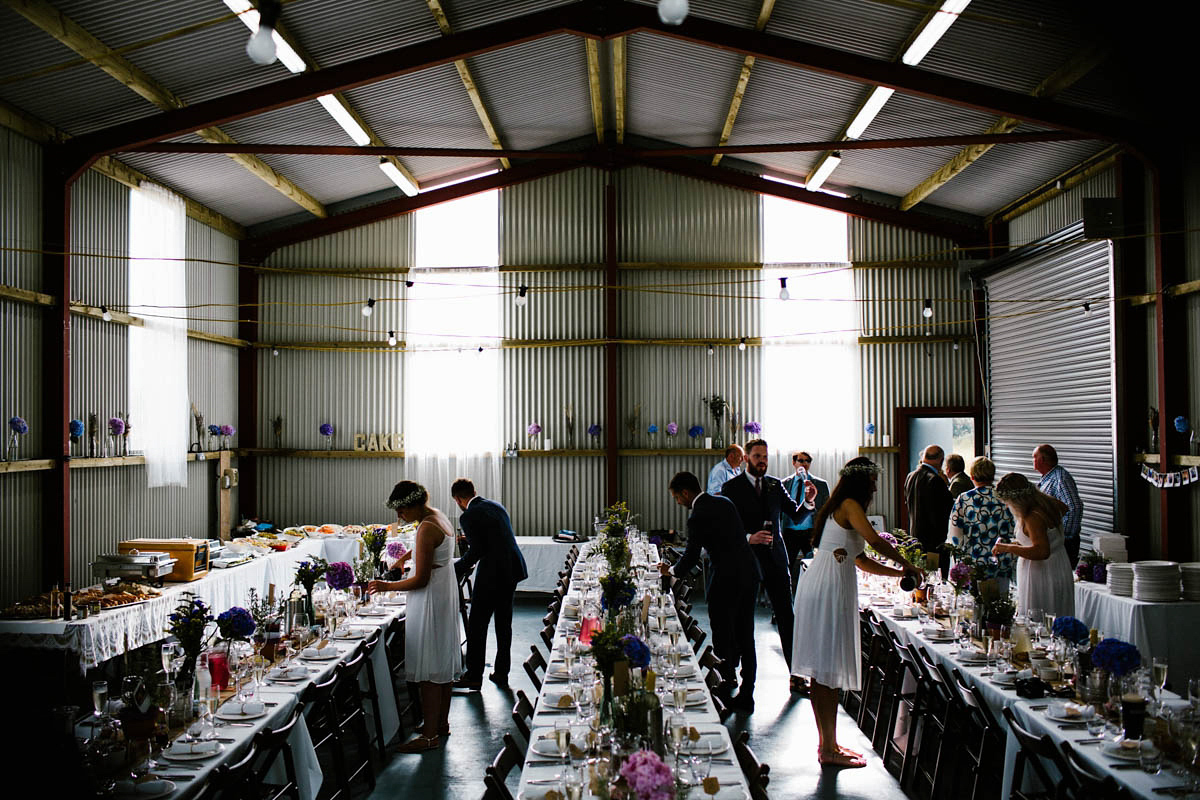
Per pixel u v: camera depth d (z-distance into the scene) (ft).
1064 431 33.42
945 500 28.78
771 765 18.17
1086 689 13.80
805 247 41.60
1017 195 37.11
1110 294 30.01
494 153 33.17
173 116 27.37
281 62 26.40
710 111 36.32
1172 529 27.55
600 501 41.24
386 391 41.50
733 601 21.83
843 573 17.49
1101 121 27.99
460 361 41.42
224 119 27.55
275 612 19.21
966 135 31.58
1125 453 29.14
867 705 21.22
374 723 19.01
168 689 13.43
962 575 18.20
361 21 26.35
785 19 26.96
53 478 26.58
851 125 31.09
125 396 30.73
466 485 23.98
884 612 20.88
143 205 31.89
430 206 41.42
